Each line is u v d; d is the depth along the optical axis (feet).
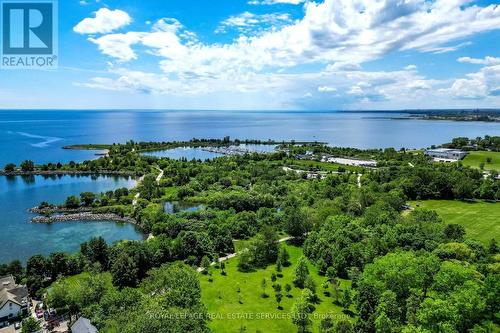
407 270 220.02
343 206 431.84
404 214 431.43
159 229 383.24
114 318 181.57
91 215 472.03
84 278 266.16
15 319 234.17
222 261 314.55
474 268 246.47
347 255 288.92
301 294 251.60
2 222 451.94
